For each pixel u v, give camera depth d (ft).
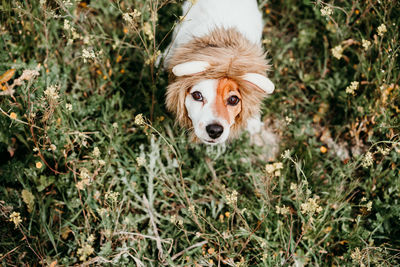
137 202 8.65
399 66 9.14
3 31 8.67
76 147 8.55
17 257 7.30
